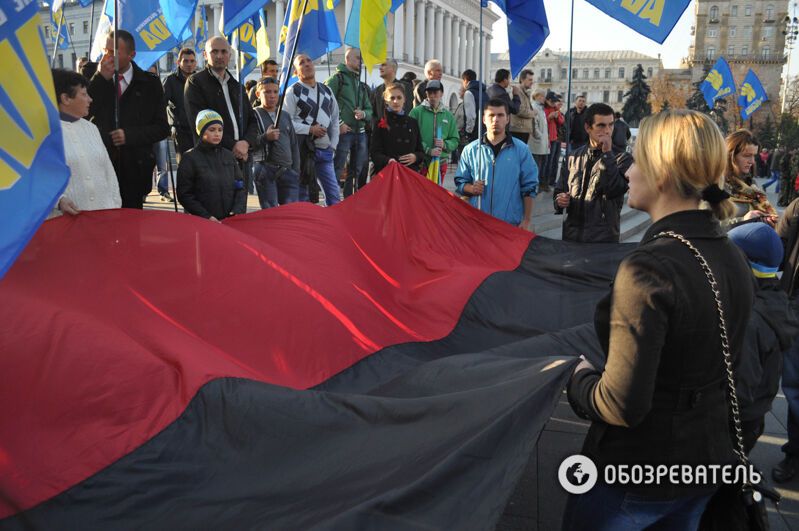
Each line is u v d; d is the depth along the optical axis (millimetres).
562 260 5094
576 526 1937
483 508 1882
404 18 55719
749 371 2717
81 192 4164
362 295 4215
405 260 5062
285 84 6500
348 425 2441
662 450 1761
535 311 4496
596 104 5266
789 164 15211
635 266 1704
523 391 2094
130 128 5074
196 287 3455
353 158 9148
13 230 1758
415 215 5301
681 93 67062
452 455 1973
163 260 3482
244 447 2455
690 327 1688
